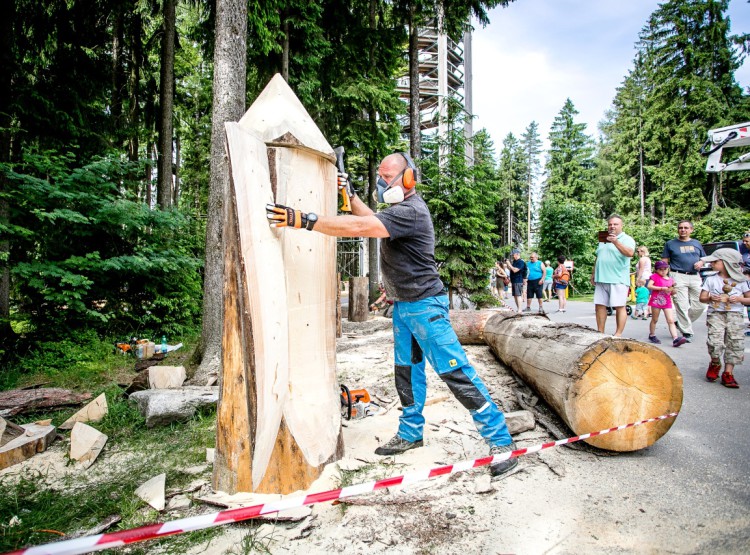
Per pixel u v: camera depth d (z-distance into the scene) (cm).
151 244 745
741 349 428
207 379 478
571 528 199
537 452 278
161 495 234
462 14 1188
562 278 1229
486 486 233
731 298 431
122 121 1112
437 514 212
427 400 381
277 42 1036
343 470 255
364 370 503
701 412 360
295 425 241
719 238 2092
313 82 1134
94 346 602
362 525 204
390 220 243
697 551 181
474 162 1151
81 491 258
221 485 238
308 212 246
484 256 1055
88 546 119
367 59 1259
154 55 1459
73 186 625
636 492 230
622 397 275
